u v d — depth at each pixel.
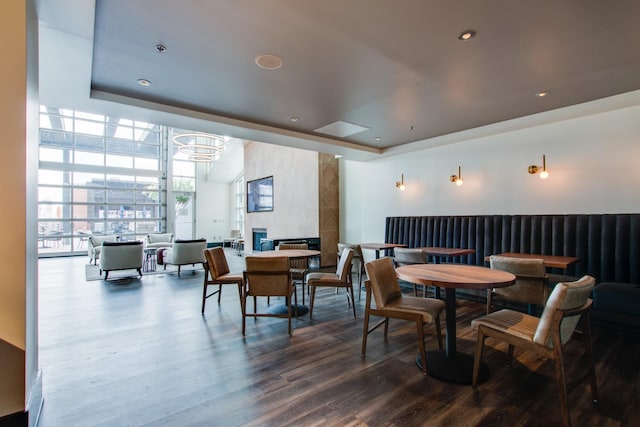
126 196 11.45
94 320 3.71
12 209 1.68
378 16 2.18
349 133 5.24
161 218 12.16
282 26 2.29
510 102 3.82
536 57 2.75
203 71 3.01
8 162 1.68
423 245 5.64
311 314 3.75
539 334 1.84
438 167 5.62
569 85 3.33
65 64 2.73
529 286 2.85
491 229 4.73
